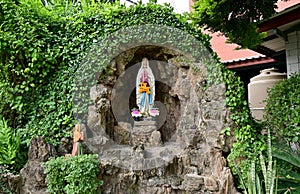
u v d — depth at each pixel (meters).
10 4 4.23
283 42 6.54
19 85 4.36
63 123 4.14
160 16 4.59
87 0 5.12
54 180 3.52
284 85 4.46
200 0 4.50
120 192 4.06
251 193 3.35
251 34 4.89
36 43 4.18
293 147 4.53
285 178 3.56
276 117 4.29
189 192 4.07
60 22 4.60
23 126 4.38
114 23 4.48
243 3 4.41
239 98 4.17
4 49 4.15
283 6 8.19
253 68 8.38
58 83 4.32
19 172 3.90
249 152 3.89
